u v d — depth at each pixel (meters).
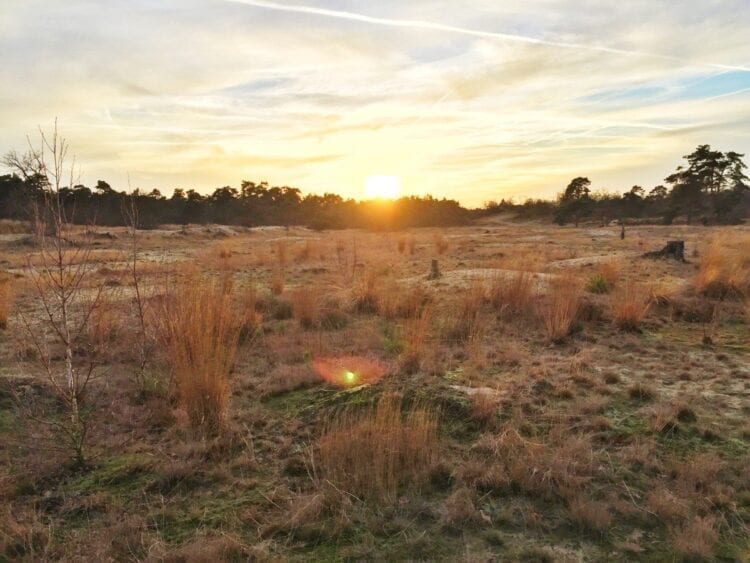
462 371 5.75
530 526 3.14
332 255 21.33
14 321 8.37
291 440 4.29
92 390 5.40
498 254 20.81
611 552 2.90
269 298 9.83
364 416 4.34
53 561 2.94
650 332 7.37
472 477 3.60
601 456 3.85
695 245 20.25
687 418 4.38
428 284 11.37
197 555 2.88
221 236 40.12
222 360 4.94
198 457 4.01
